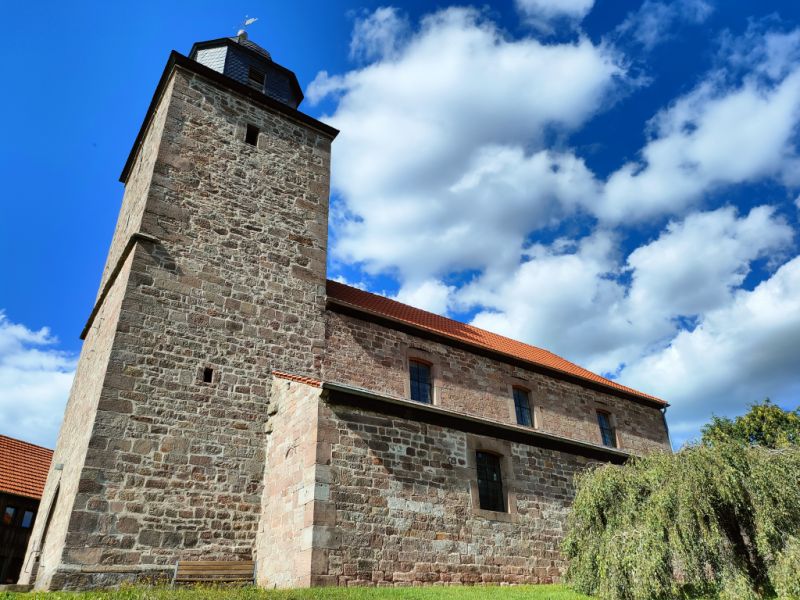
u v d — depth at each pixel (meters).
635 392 22.59
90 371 13.79
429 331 17.19
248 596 8.01
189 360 12.62
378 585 10.09
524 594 9.52
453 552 11.38
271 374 13.63
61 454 14.53
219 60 17.66
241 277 14.31
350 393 11.23
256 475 12.39
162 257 13.27
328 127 18.27
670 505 8.90
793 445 9.85
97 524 10.30
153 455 11.34
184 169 14.68
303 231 16.14
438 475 11.98
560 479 14.27
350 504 10.45
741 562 8.38
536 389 19.38
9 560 18.52
